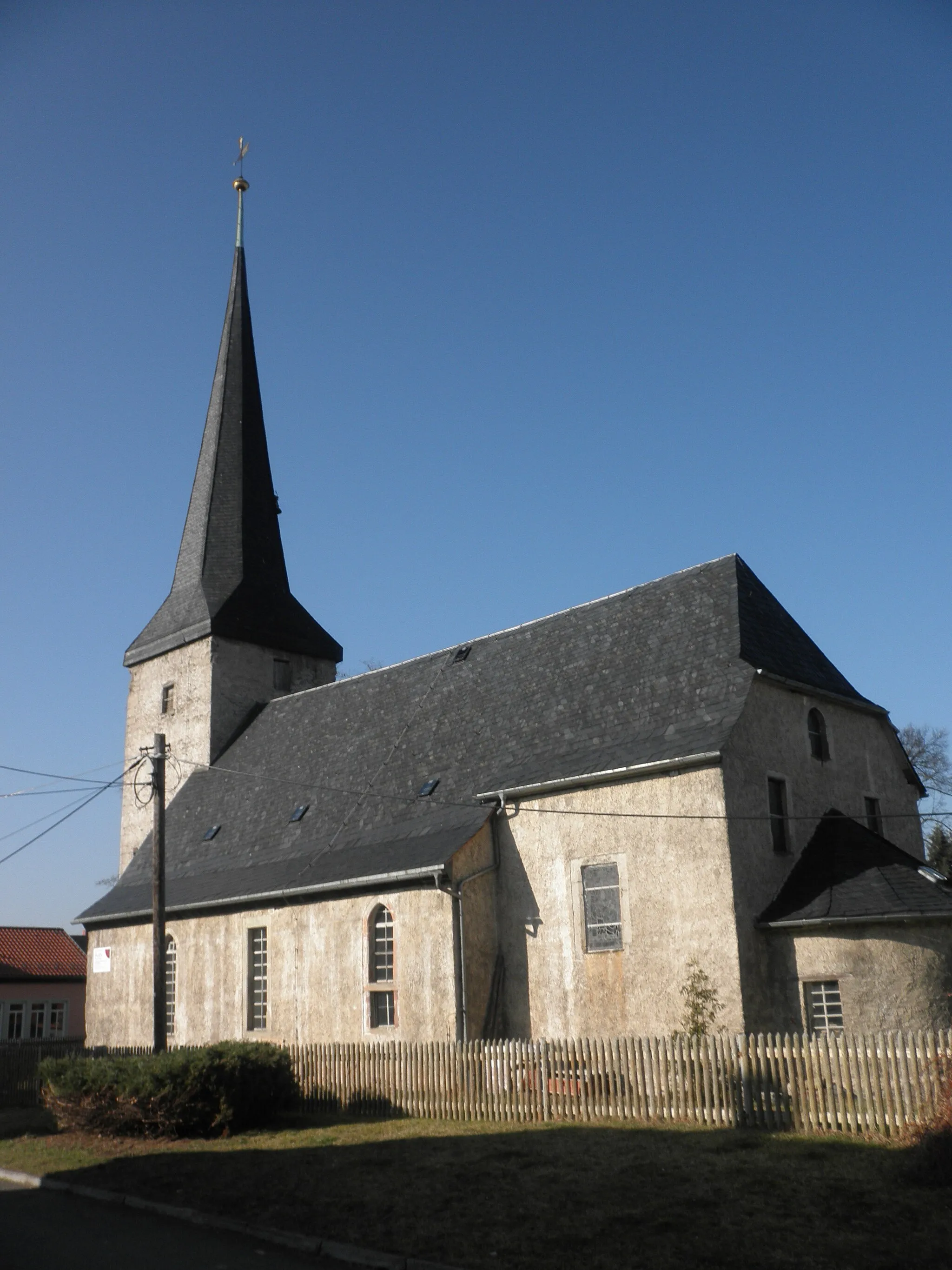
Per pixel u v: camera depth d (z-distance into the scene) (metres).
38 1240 11.69
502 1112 18.36
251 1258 10.78
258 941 28.27
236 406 43.38
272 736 35.84
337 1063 20.81
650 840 21.44
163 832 22.91
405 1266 10.28
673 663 24.14
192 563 41.03
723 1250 10.08
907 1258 9.55
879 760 25.70
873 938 19.11
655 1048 17.11
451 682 30.47
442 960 23.02
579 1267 9.81
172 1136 18.14
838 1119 15.12
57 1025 51.09
